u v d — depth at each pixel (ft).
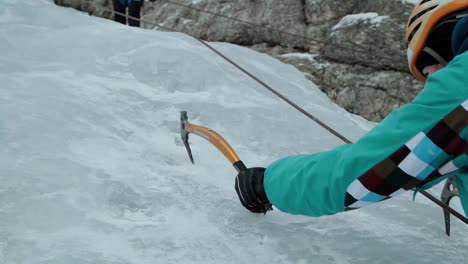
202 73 10.39
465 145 2.75
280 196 3.84
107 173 5.44
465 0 3.21
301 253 4.42
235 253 4.29
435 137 2.75
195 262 4.06
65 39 11.00
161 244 4.21
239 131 8.25
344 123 10.55
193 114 8.60
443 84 2.77
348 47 16.93
